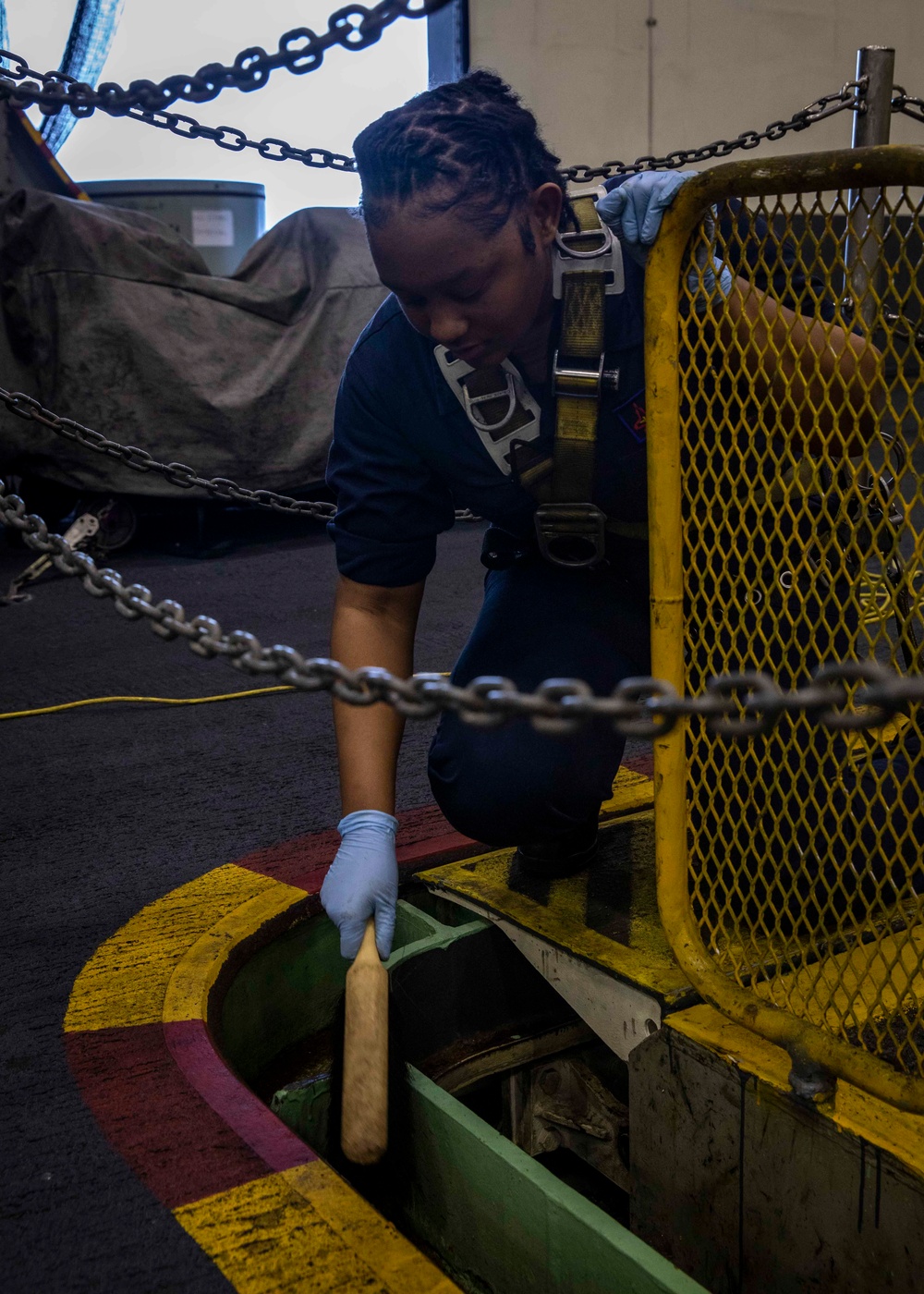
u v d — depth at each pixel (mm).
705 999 1171
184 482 1888
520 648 1445
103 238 4289
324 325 4746
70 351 4230
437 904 1697
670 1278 955
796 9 6973
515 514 1375
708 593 1310
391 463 1349
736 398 1065
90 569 799
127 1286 940
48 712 2727
